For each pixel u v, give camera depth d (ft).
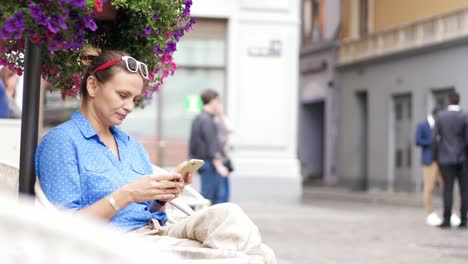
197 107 69.21
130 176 12.08
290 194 72.13
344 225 49.29
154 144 68.28
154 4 12.42
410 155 105.50
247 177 71.31
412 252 35.17
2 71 24.29
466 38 92.94
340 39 126.72
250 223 10.47
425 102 101.96
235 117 71.26
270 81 72.38
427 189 52.85
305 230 44.98
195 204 16.92
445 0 98.37
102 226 5.48
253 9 71.77
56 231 5.19
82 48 11.93
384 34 112.27
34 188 10.88
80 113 11.84
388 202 85.71
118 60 11.53
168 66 13.52
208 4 70.49
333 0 129.08
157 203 12.41
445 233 45.34
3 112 22.56
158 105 68.54
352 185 122.21
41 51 11.10
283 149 72.54
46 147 11.35
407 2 107.04
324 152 132.16
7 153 18.13
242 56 71.77
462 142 49.85
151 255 5.47
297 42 72.74
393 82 109.70
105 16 12.40
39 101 10.91
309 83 137.28
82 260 5.26
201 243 10.78
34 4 9.98
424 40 102.27
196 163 11.05
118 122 11.71
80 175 11.44
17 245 5.21
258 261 9.49
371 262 31.27
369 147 116.06
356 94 121.80
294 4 72.79
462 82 94.32
